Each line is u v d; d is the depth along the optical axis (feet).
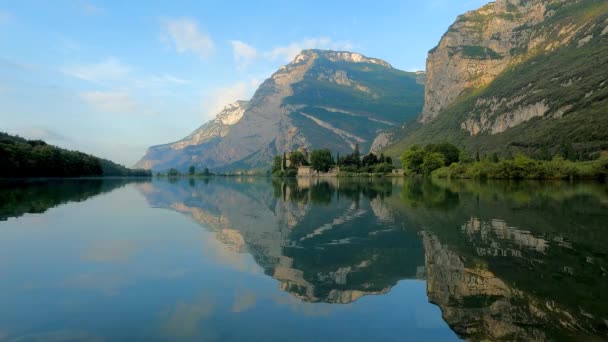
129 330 34.96
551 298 43.34
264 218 115.03
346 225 99.40
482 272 54.24
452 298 43.98
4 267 56.13
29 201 158.10
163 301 42.34
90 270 54.70
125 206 148.46
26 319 37.42
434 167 492.95
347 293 45.68
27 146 434.30
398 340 33.32
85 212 125.70
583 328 35.32
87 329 35.14
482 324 36.65
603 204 136.98
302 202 169.99
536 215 110.83
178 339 33.24
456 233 84.74
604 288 46.44
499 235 81.46
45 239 78.18
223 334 34.22
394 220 106.22
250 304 41.68
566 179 339.16
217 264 58.75
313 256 64.85
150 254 65.21
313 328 35.68
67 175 499.92
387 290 46.83
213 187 345.10
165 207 147.84
